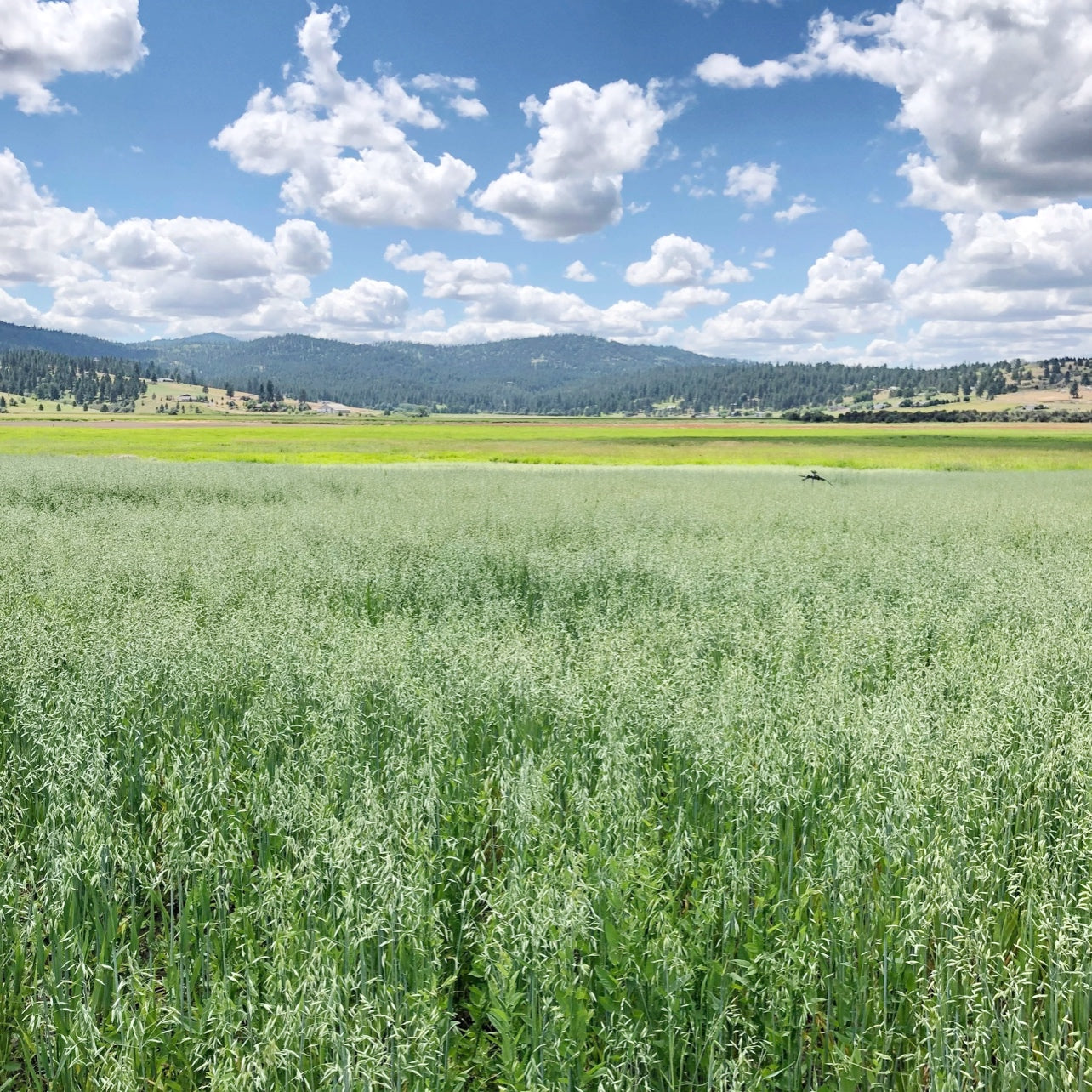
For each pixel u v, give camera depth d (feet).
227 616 31.60
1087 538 63.00
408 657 25.34
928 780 16.53
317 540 53.16
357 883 12.18
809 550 52.03
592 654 26.05
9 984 12.84
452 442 299.38
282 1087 10.14
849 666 26.66
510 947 12.01
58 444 247.91
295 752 19.48
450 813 16.60
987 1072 11.15
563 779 17.65
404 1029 10.59
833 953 12.57
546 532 60.75
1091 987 11.34
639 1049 10.73
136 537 52.31
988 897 13.65
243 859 14.83
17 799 17.25
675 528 65.82
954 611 36.78
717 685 22.17
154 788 18.47
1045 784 16.93
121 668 23.39
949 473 164.76
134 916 13.76
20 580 39.01
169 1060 11.90
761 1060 11.51
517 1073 10.86
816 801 17.22
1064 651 27.53
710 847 15.72
